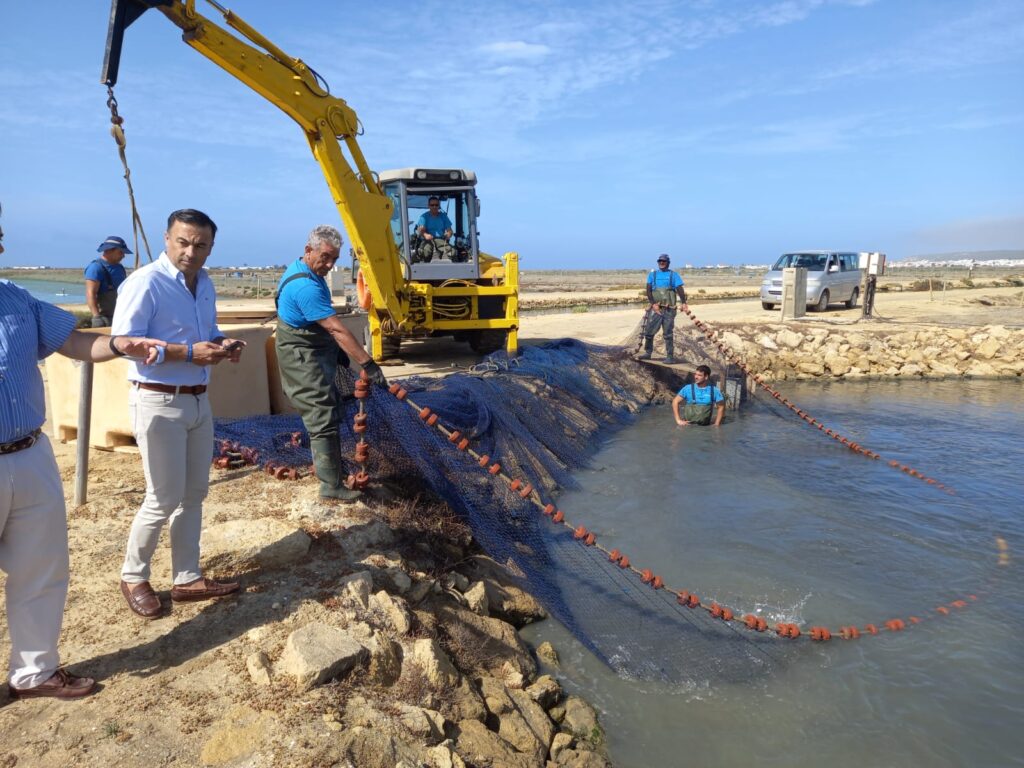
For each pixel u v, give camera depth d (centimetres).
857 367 1852
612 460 1073
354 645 416
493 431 853
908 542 777
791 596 664
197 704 377
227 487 671
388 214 1232
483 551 691
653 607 623
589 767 449
